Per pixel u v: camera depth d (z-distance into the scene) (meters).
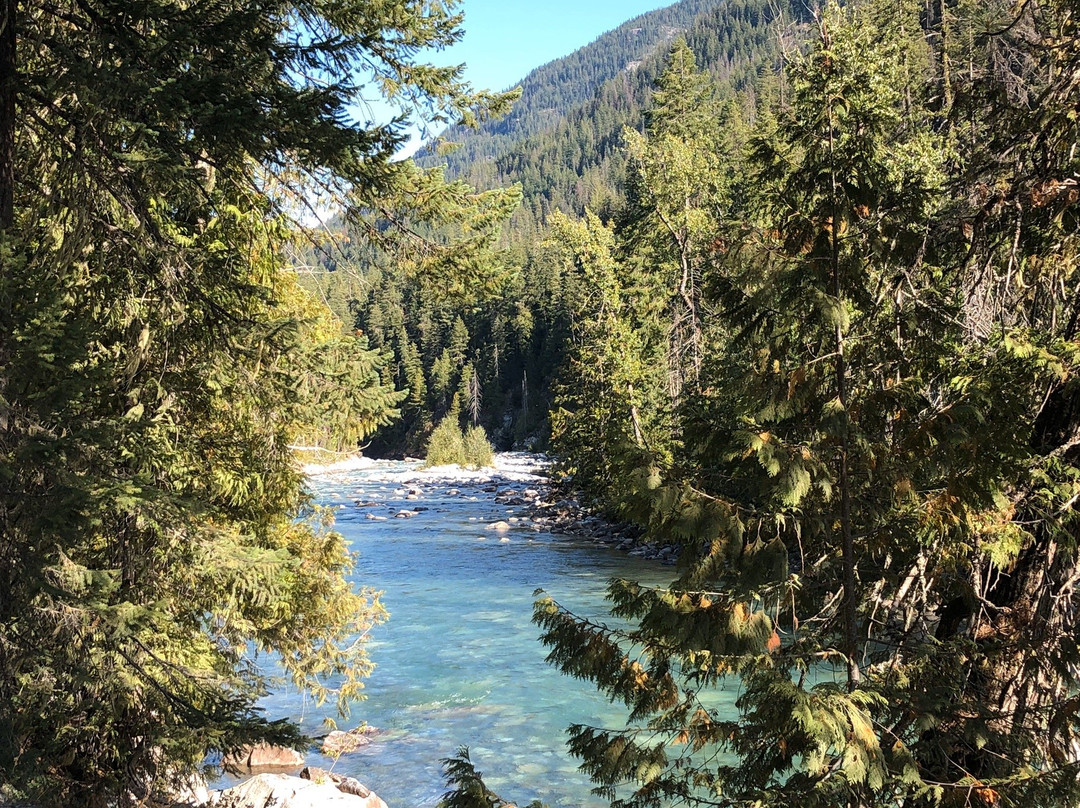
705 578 4.61
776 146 5.17
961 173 5.89
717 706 13.09
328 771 12.34
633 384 32.75
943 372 4.95
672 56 47.56
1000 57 6.09
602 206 104.25
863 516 4.85
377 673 16.92
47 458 4.86
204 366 7.21
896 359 4.91
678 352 34.16
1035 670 4.72
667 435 29.53
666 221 35.12
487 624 20.55
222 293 6.75
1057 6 5.39
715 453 5.15
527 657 17.97
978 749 4.50
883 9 7.67
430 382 96.88
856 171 4.68
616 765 4.91
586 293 35.97
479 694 15.75
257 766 12.70
